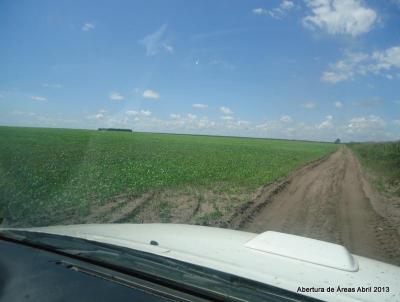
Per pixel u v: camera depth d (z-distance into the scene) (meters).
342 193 15.71
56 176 14.95
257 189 15.17
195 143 58.94
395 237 8.48
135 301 2.00
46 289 2.13
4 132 56.44
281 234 3.11
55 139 45.41
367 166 32.41
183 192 13.64
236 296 2.06
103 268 2.46
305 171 25.16
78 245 2.91
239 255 2.66
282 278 2.24
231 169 21.95
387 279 2.35
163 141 58.72
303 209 11.85
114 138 55.78
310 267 2.44
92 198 11.38
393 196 15.37
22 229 3.44
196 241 3.07
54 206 10.12
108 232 3.42
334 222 10.03
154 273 2.32
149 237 3.21
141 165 20.73
